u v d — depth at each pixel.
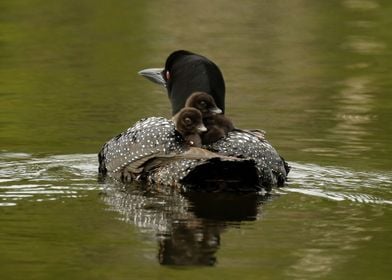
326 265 21.62
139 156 28.28
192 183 27.28
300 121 36.59
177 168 27.31
